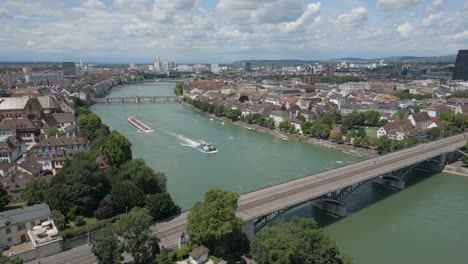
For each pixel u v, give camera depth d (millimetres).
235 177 142875
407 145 180500
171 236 87188
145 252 73250
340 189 113375
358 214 115312
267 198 106188
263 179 140875
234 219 79875
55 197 94625
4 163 128000
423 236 99500
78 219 90938
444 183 147250
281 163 164375
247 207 99312
